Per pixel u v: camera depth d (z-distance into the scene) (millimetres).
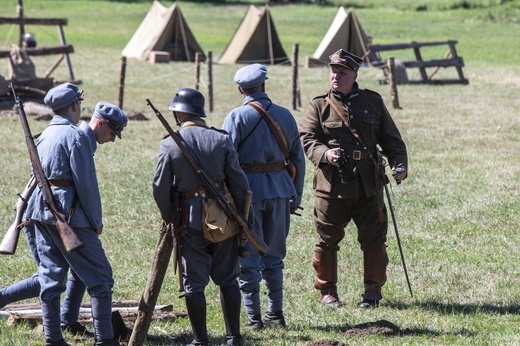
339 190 16766
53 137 13219
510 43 95188
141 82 60562
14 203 26125
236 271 14062
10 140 37031
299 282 19172
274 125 15445
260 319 15578
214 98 53125
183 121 13820
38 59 74312
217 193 13484
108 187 28609
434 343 14586
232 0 154375
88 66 70188
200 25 120438
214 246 13758
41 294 13367
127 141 37500
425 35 106688
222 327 15977
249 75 15609
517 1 125875
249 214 14352
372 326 15359
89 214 13141
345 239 22688
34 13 128625
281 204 15617
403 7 135125
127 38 101750
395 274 19641
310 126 16969
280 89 57406
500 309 16922
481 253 21328
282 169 15609
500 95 55250
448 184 29719
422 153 35656
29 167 31719
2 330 14852
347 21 72875
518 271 19781
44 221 13078
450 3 133500
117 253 21141
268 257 15859
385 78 61094
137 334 13438
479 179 30609
